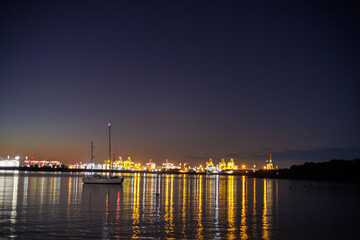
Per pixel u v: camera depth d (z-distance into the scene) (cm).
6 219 3875
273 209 5053
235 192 8856
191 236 3155
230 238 3091
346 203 5978
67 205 5225
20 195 6775
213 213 4578
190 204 5666
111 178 12169
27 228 3397
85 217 4097
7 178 16988
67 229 3378
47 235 3122
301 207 5328
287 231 3406
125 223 3744
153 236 3142
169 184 13712
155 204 5606
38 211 4519
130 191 8688
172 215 4369
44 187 9525
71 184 11544
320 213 4644
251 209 5038
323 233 3328
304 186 12550
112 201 5981
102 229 3409
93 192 8012
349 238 3139
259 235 3222
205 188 10819
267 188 11075
